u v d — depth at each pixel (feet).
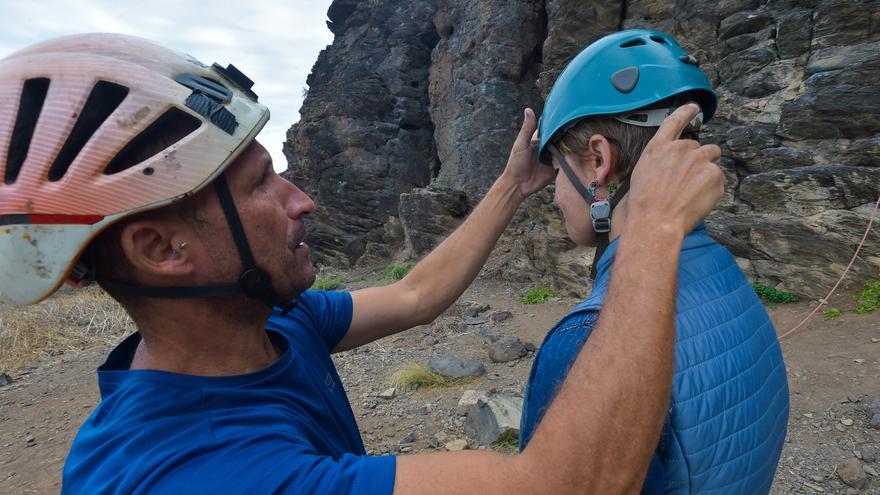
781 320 20.77
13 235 2.83
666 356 2.59
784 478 11.69
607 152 3.67
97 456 2.99
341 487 2.59
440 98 63.57
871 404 13.62
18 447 19.33
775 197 23.98
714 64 29.63
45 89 3.07
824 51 24.32
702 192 2.96
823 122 23.26
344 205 68.95
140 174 2.85
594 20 37.65
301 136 75.87
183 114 3.06
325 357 5.06
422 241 53.62
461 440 15.15
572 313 3.33
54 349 32.83
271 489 2.61
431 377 19.98
